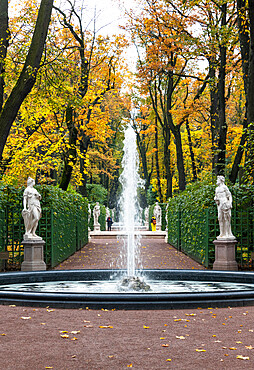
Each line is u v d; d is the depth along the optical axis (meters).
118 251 26.34
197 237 20.38
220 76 24.69
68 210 22.52
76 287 11.55
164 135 45.00
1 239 17.89
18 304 9.05
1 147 18.47
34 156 29.22
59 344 6.23
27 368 5.22
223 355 5.75
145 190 63.00
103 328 7.14
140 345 6.20
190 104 33.97
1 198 17.75
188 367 5.27
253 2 18.91
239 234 18.23
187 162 51.16
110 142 63.56
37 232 18.42
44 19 18.84
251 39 19.73
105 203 70.12
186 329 7.10
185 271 13.13
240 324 7.43
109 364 5.38
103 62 31.48
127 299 8.73
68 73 21.91
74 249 25.09
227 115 43.28
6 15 19.72
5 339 6.49
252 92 20.02
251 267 17.81
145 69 33.41
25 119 28.11
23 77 18.50
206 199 18.45
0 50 19.53
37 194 17.41
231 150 31.08
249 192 18.22
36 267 17.25
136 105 56.62
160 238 41.00
